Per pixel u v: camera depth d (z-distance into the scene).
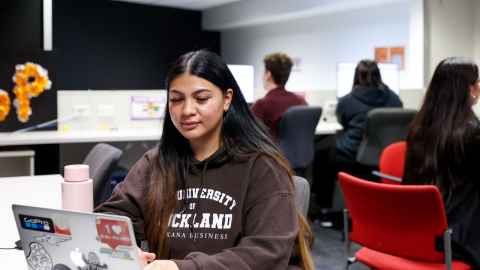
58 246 0.89
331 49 7.28
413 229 1.75
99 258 0.85
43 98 3.67
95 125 3.80
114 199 1.32
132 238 0.81
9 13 3.89
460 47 5.19
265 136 1.25
